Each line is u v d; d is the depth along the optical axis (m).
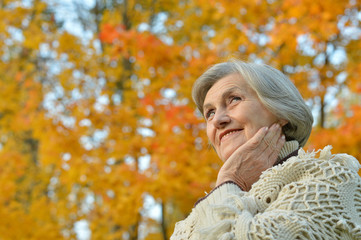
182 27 7.77
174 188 5.45
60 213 6.86
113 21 7.75
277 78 1.82
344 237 1.45
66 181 6.38
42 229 6.78
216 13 6.70
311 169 1.56
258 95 1.78
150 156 6.11
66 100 7.29
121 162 6.70
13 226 6.77
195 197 5.61
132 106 6.62
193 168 5.42
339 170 1.55
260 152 1.73
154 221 6.76
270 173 1.61
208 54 6.24
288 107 1.77
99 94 7.32
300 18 6.01
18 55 9.36
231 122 1.81
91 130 6.59
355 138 5.22
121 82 7.61
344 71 6.29
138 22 8.12
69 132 6.42
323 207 1.47
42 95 7.75
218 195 1.62
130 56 7.04
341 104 6.23
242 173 1.71
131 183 5.75
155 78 6.58
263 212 1.54
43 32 8.06
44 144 6.50
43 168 8.00
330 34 5.78
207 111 1.90
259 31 6.59
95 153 6.40
